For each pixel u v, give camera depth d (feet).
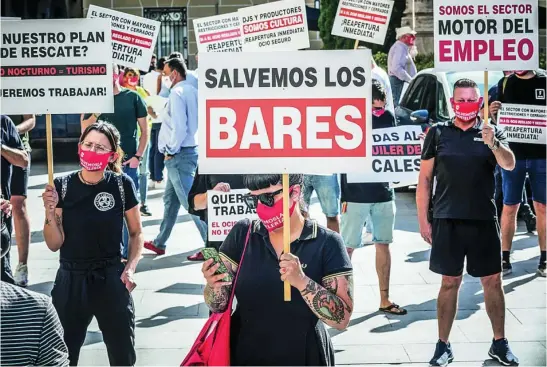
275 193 12.63
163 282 27.02
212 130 12.98
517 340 21.40
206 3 73.41
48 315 9.70
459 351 20.72
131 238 16.84
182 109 29.01
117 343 16.31
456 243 19.30
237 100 12.97
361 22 29.50
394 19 64.23
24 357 9.48
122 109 28.86
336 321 12.13
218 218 21.81
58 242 15.97
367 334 22.11
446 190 19.35
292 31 28.50
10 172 23.20
